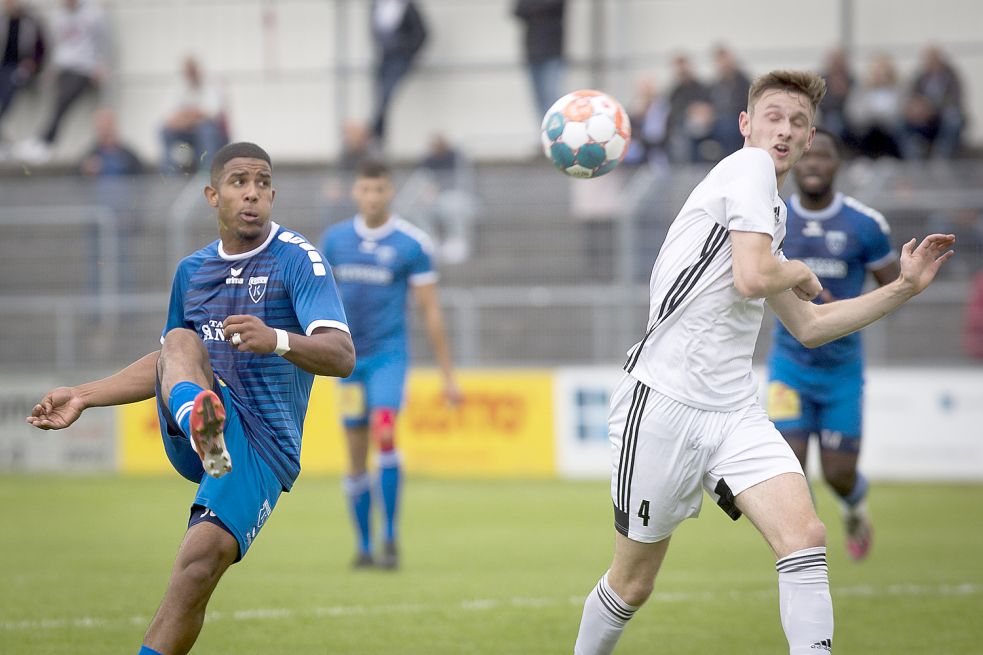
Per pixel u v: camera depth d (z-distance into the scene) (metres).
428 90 73.94
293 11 75.12
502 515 43.97
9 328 59.19
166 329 18.41
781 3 70.81
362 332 33.25
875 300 17.91
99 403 17.80
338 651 22.59
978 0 69.00
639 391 17.66
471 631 24.41
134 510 45.41
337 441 55.72
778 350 29.09
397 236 33.62
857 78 69.81
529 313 55.69
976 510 44.78
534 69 65.38
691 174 55.41
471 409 54.88
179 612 15.70
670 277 17.58
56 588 29.56
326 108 75.06
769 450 17.12
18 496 49.62
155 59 76.31
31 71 73.38
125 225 59.16
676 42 71.44
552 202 57.56
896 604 27.25
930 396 51.78
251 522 16.56
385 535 32.78
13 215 59.72
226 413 16.78
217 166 17.50
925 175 54.88
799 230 28.95
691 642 23.50
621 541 18.03
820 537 16.48
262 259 17.53
